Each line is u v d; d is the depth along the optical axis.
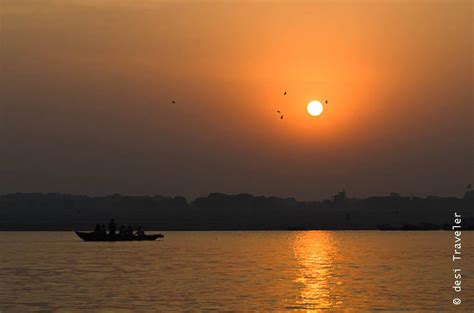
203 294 109.00
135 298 104.75
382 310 94.69
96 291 113.06
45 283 124.94
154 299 103.62
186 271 148.75
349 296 107.25
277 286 120.00
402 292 112.25
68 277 135.50
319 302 101.00
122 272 146.00
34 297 106.12
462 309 95.94
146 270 150.62
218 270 151.75
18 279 131.62
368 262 178.88
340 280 130.75
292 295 108.00
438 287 119.44
